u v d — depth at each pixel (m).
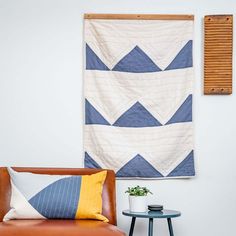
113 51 3.22
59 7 3.26
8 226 2.29
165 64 3.23
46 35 3.25
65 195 2.65
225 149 3.25
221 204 3.22
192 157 3.20
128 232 3.19
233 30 3.28
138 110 3.21
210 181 3.23
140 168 3.18
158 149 3.19
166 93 3.22
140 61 3.22
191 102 3.22
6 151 3.20
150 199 3.20
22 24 3.24
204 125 3.25
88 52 3.22
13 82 3.22
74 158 3.21
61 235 2.18
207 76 3.23
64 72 3.24
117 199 3.19
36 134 3.21
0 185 2.84
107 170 2.98
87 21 3.23
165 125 3.21
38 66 3.23
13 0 3.25
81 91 3.24
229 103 3.27
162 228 3.20
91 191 2.71
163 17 3.25
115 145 3.18
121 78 3.22
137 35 3.23
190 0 3.27
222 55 3.24
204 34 3.26
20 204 2.62
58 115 3.22
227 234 3.21
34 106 3.22
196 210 3.21
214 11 3.27
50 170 2.95
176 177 3.20
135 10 3.26
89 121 3.19
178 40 3.24
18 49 3.23
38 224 2.35
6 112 3.21
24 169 2.94
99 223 2.46
